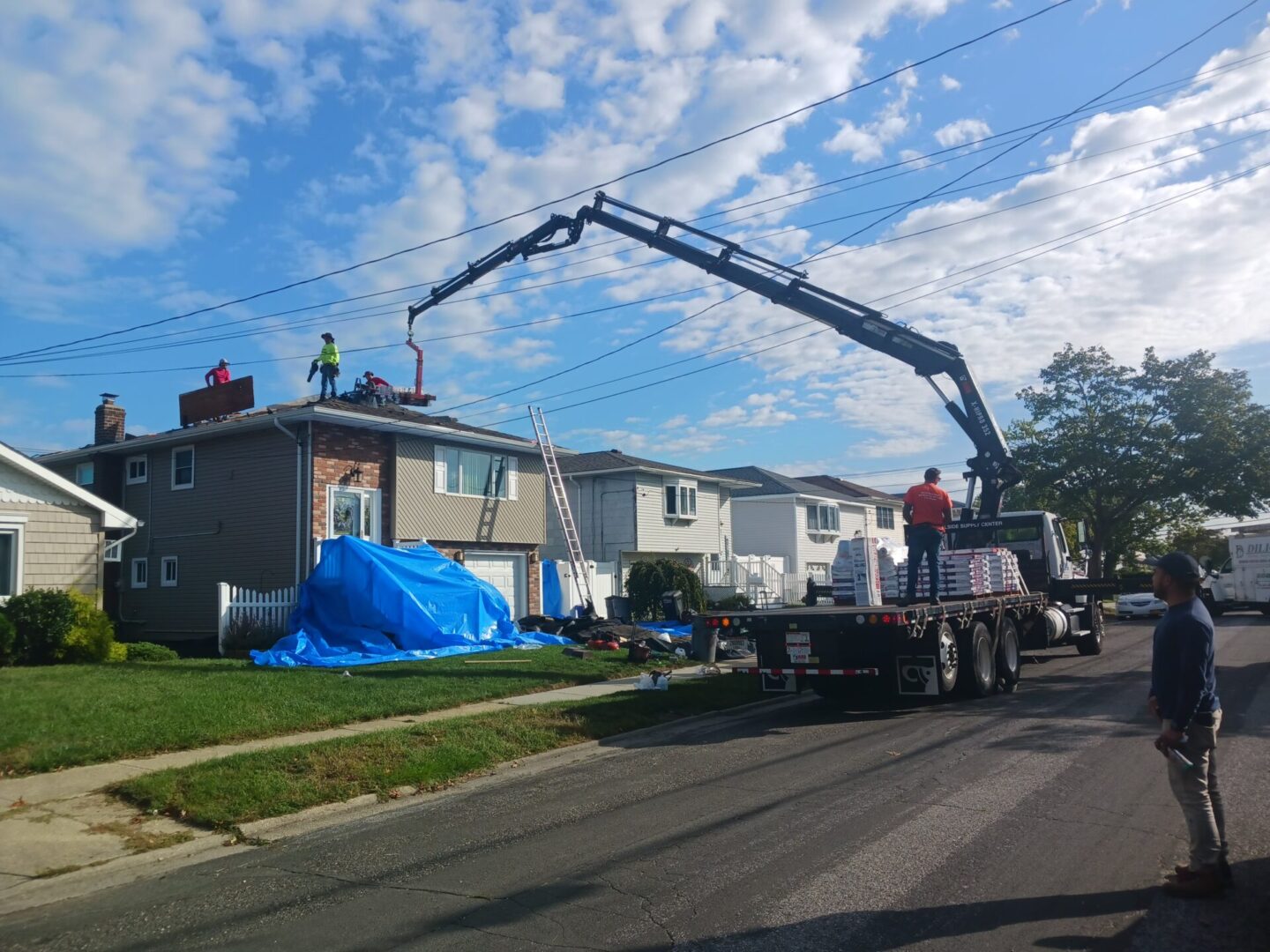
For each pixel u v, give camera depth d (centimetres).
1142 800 722
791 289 1723
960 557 1445
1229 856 588
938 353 1702
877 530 5347
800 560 4475
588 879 578
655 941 476
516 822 728
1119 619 3491
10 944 504
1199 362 3800
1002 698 1343
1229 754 886
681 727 1191
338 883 591
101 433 2688
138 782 795
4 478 1706
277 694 1216
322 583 1850
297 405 2320
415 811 784
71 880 607
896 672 1247
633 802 780
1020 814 691
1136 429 3875
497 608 2064
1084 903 514
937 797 751
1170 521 4422
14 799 775
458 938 490
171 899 571
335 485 2223
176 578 2402
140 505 2527
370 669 1552
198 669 1487
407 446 2400
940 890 536
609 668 1625
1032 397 4047
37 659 1566
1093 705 1221
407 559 1944
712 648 1773
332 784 825
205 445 2381
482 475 2611
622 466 3478
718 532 3938
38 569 1733
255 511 2262
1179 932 475
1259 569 3184
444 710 1198
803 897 530
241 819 734
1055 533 2008
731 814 721
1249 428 3766
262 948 485
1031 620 1683
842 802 746
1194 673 513
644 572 2742
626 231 1783
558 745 1047
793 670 1269
